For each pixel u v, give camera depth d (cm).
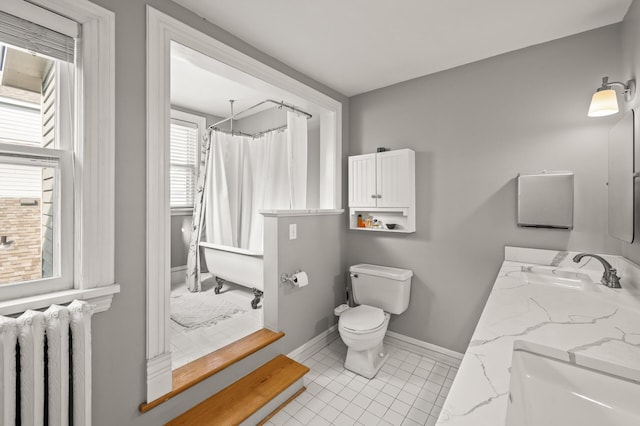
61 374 112
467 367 78
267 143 337
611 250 177
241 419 160
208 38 176
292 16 174
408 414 183
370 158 268
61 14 122
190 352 205
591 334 99
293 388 198
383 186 260
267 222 232
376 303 256
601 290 148
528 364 92
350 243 300
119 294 140
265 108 385
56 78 127
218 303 305
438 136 245
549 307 125
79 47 128
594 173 182
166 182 156
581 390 84
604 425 77
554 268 186
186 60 183
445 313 243
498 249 218
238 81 214
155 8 152
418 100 256
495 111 219
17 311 110
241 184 379
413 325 260
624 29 169
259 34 192
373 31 189
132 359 144
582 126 186
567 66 192
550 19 175
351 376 223
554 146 196
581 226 186
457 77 235
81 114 128
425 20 177
